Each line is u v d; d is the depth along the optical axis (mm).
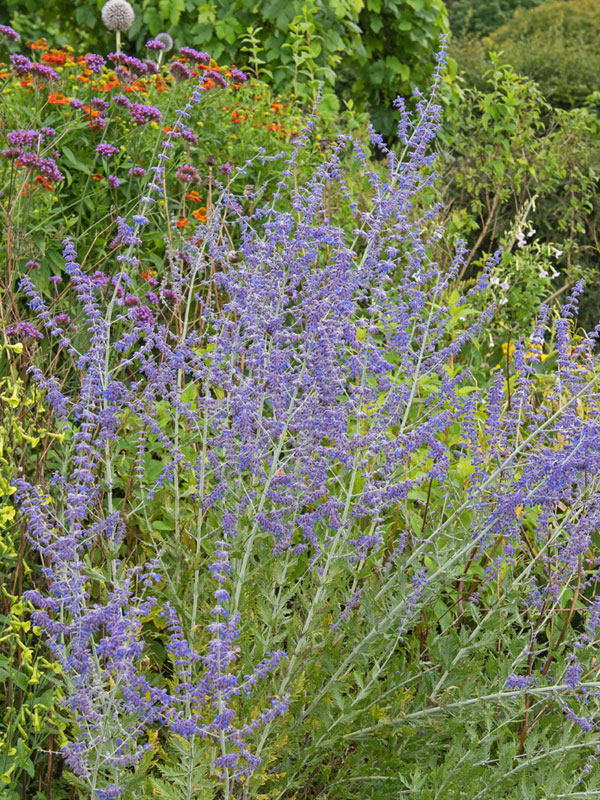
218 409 2912
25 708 2645
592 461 2689
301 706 2713
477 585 3500
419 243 3207
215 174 5305
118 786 2232
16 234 4207
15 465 2904
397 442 2836
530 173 7559
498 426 3098
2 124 4793
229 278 3105
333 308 2818
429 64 9047
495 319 6074
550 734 2957
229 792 2414
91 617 2102
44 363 3811
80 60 5629
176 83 5250
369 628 2865
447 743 2969
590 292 8211
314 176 3252
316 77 7867
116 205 4879
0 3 9977
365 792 2795
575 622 3752
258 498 2898
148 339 2861
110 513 2699
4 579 3049
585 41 14445
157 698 2234
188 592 2932
